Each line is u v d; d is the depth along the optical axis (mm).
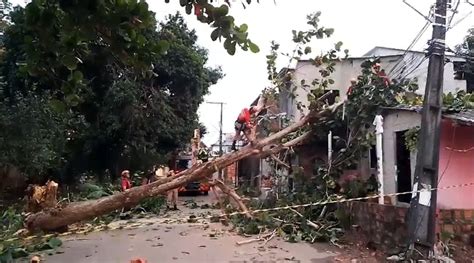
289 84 14109
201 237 9953
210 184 6102
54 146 14641
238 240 9500
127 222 12266
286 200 11125
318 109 10031
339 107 10430
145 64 3359
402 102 10055
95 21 2932
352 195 9883
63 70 3730
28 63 3379
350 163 10531
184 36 21828
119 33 3115
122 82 17422
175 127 20578
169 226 11750
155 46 3336
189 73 20562
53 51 3219
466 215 7832
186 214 14805
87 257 7641
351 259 7562
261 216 10406
